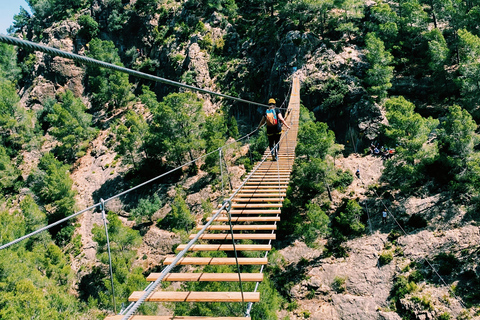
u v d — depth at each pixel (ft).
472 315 97.45
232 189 164.66
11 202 221.25
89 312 112.68
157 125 202.69
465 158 124.88
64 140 237.66
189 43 258.16
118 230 146.82
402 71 187.93
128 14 312.50
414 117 132.98
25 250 151.64
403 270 116.26
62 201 192.44
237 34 246.27
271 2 248.11
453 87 164.45
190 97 204.54
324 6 196.54
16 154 261.85
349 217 132.67
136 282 110.73
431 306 102.78
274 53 215.92
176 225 156.25
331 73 186.39
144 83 283.18
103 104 286.05
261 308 82.58
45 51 9.60
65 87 307.78
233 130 198.39
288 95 190.70
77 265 165.89
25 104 307.58
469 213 121.80
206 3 275.80
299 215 146.61
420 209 131.13
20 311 91.61
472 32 174.19
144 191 196.44
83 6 355.15
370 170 155.63
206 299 21.97
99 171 224.94
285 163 66.23
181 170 197.77
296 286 124.06
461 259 111.14
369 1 219.20
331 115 178.60
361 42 197.77
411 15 187.01
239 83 224.33
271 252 127.54
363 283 118.32
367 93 174.91
